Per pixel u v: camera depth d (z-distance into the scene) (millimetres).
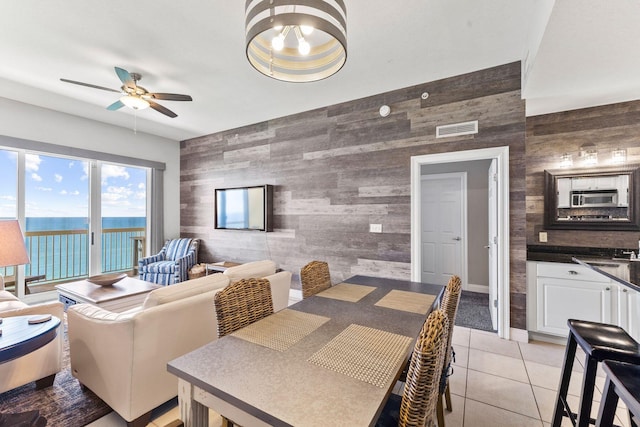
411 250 3408
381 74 3135
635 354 1238
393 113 3533
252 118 4582
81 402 1944
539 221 3363
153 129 5180
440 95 3244
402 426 882
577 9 1624
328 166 4027
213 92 3609
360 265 3760
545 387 2129
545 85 2582
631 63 2197
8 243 2000
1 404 1911
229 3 2127
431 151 3287
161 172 5605
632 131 2959
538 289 2830
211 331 2061
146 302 1866
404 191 3461
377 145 3641
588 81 2504
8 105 3854
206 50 2729
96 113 4371
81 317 1920
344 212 3891
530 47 2334
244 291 1534
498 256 2936
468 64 2936
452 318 1433
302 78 1867
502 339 2904
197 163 5641
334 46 1778
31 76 3213
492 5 2127
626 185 2977
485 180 4578
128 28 2414
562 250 3238
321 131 4094
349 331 1350
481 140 3018
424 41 2561
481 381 2203
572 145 3203
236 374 992
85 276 4879
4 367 1874
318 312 1607
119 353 1677
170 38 2549
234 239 5078
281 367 1036
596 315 2602
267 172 4656
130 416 1653
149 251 5484
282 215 4492
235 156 5062
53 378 2129
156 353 1740
